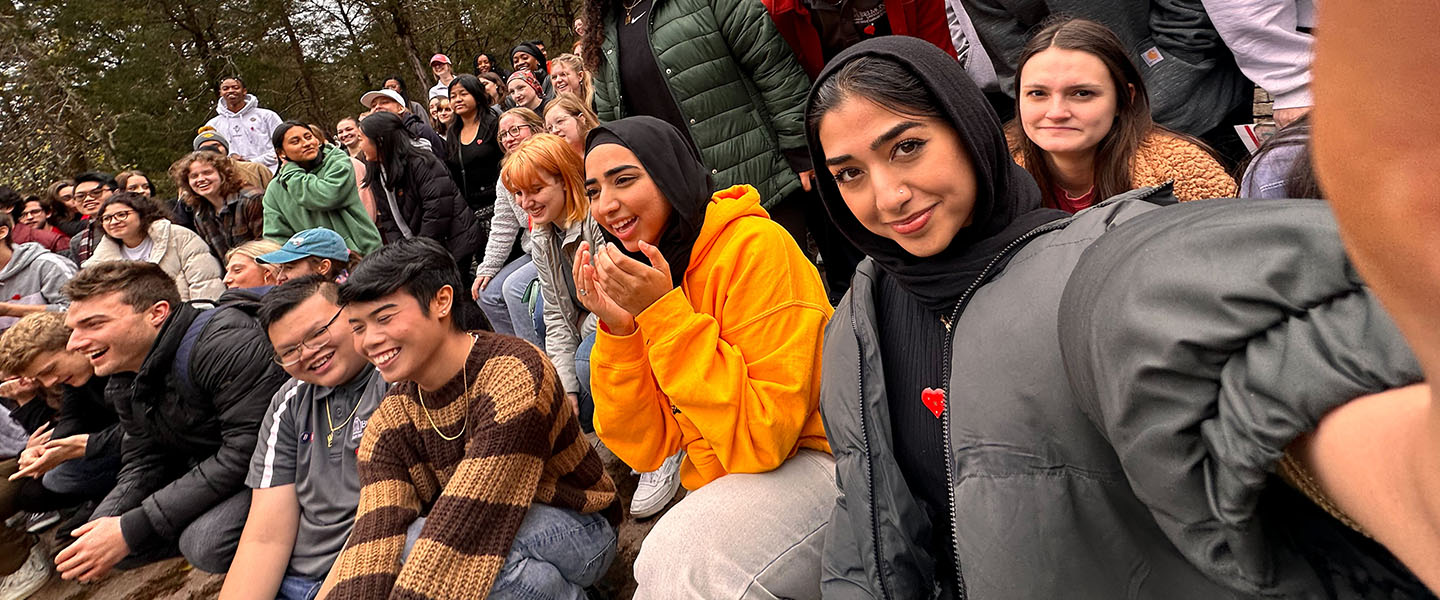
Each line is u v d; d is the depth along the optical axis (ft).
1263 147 4.04
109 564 7.02
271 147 27.12
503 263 12.03
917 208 2.96
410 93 49.24
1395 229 0.74
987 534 2.56
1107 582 2.39
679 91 8.66
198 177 15.05
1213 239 1.53
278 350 6.22
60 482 9.27
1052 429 2.39
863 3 7.87
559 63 14.40
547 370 5.61
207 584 8.90
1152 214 1.84
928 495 3.50
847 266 9.29
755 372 4.76
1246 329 1.39
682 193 5.49
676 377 4.64
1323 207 1.46
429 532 5.05
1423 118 0.66
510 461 5.25
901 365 3.49
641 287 4.52
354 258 12.71
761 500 4.61
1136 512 2.30
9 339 8.74
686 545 4.50
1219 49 6.73
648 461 5.25
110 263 7.54
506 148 11.90
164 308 7.61
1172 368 1.50
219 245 15.64
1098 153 5.39
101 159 38.63
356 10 48.16
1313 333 1.31
